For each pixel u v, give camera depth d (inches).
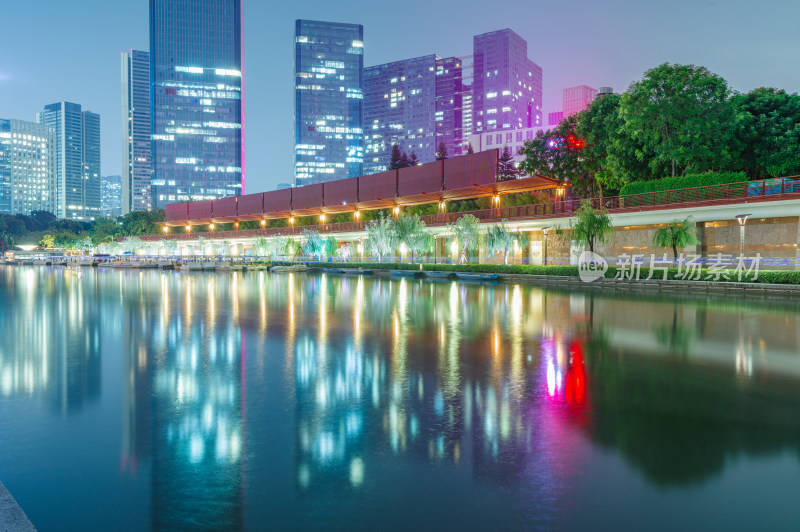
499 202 2031.3
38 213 6776.6
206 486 197.2
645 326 609.9
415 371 387.2
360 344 501.0
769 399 311.7
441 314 733.3
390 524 167.2
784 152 1441.9
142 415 286.8
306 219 3134.8
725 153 1457.9
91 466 216.8
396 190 2573.8
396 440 244.1
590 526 166.1
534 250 1817.2
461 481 199.3
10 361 430.0
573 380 358.3
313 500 184.5
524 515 173.2
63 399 319.0
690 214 1332.4
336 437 249.0
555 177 2030.0
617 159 1651.1
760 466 213.0
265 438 248.4
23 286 1369.3
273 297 1013.2
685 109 1438.2
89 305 874.8
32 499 187.6
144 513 176.4
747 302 869.2
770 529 164.4
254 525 167.6
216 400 313.6
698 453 227.3
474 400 311.0
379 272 1995.6
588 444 237.9
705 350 463.2
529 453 227.1
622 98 1505.9
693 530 163.8
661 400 309.9
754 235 1230.3
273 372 386.6
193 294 1090.7
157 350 475.5
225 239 3314.5
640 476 203.6
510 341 514.0
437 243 2174.0
